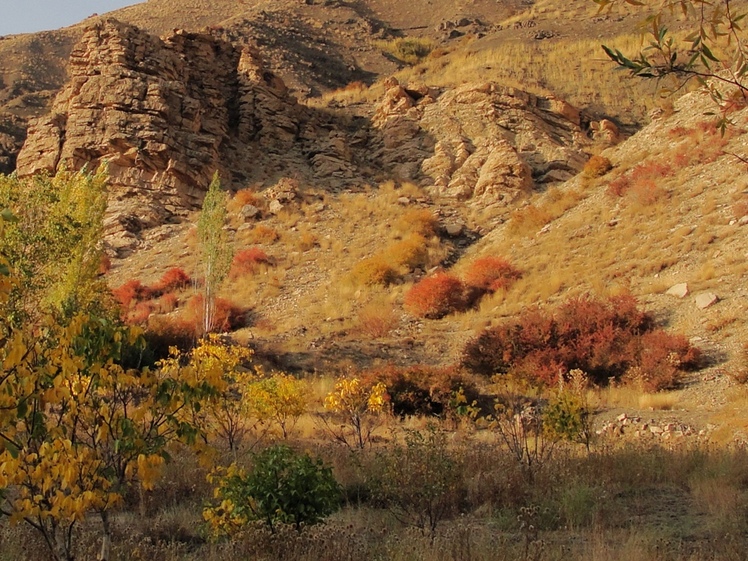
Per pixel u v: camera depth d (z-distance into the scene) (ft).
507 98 145.28
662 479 32.63
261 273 102.37
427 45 261.03
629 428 48.62
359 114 156.97
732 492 28.60
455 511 28.68
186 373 17.92
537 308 78.79
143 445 17.11
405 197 122.62
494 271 90.17
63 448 15.79
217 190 91.04
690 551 22.56
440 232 111.04
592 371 63.46
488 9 298.56
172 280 99.55
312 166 135.74
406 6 312.29
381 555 22.16
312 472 25.66
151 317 87.61
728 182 90.99
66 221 59.88
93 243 62.49
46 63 256.11
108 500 16.46
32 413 16.35
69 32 292.61
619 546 23.07
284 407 46.11
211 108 137.18
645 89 166.50
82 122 123.85
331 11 287.89
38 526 16.92
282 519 24.54
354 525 27.35
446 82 167.02
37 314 51.42
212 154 128.06
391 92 151.23
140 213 117.19
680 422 49.47
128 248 112.06
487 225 113.39
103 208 63.93
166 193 120.78
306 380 65.62
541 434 41.55
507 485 30.40
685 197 93.09
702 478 31.30
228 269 88.22
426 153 136.67
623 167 110.93
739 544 22.35
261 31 234.17
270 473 25.36
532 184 124.77
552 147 132.46
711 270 73.05
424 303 86.17
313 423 50.90
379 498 29.68
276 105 144.46
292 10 280.51
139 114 124.36
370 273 95.61
